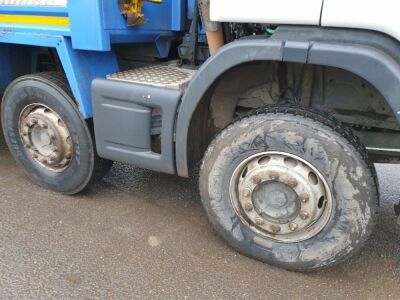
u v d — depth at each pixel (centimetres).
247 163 238
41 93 298
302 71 243
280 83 251
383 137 250
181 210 319
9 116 325
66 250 263
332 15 196
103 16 254
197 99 235
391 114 232
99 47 257
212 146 244
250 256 259
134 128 262
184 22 315
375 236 294
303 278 246
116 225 294
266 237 247
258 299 228
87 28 257
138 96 253
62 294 226
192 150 261
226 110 272
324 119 216
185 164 255
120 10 264
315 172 220
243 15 218
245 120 231
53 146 310
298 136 216
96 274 243
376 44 194
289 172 224
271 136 222
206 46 297
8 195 330
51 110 304
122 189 350
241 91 263
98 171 314
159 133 262
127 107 260
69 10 259
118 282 237
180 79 267
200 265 254
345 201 217
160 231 289
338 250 229
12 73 369
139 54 333
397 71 186
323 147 213
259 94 261
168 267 251
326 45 196
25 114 320
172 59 338
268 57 209
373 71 190
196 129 258
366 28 193
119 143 272
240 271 250
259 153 230
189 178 374
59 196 332
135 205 324
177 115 246
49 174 329
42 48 349
